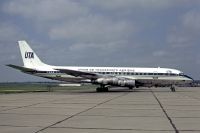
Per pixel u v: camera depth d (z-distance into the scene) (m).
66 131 10.79
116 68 52.62
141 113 16.70
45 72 53.69
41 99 29.66
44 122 13.09
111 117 14.91
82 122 13.11
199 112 17.19
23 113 16.62
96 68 52.81
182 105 22.05
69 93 46.09
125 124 12.53
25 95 39.53
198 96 35.22
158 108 19.67
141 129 11.25
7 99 29.77
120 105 22.09
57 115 15.70
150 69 52.59
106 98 31.11
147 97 32.88
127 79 48.44
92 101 26.38
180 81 52.53
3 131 10.79
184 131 10.83
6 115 15.66
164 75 52.28
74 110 18.34
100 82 47.47
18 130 11.00
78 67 53.53
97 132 10.60
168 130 11.04
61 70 47.44
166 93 44.38
